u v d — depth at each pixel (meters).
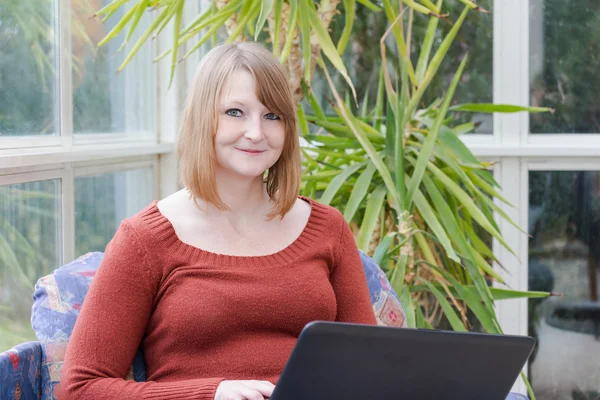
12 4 1.80
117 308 1.32
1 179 1.71
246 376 1.32
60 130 2.07
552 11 2.79
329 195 2.20
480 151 2.78
